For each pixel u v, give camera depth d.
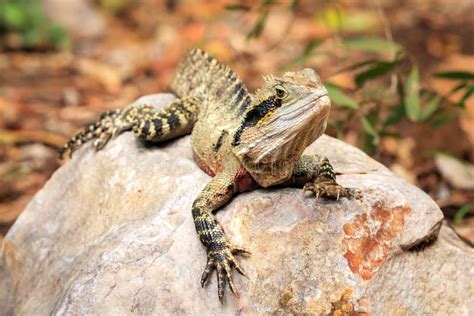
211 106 9.55
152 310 7.69
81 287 7.93
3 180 15.62
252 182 8.41
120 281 7.89
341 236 7.96
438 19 25.53
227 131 8.72
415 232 8.28
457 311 8.26
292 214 8.06
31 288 9.42
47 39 24.38
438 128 15.80
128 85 21.31
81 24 26.27
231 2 28.12
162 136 9.72
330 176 8.40
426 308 8.12
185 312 7.63
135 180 9.30
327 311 7.63
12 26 24.19
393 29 24.42
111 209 9.23
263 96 7.89
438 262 8.48
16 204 14.87
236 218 8.09
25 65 22.81
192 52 11.07
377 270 7.96
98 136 10.36
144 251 8.09
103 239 8.72
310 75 7.67
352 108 12.69
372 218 8.17
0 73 21.89
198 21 26.55
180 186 8.82
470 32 24.11
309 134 7.79
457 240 9.60
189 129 9.96
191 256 8.00
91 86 21.08
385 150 16.03
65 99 19.64
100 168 9.91
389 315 7.86
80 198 9.86
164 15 28.03
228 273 7.63
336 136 12.77
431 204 8.48
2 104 19.06
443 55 21.92
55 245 9.62
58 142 17.03
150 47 24.81
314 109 7.50
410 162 15.80
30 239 9.99
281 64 21.52
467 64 20.97
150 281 7.84
